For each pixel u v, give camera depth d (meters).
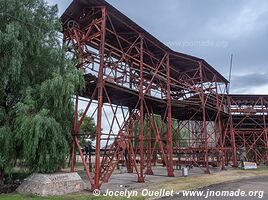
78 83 14.75
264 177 22.41
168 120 21.48
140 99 18.11
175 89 27.91
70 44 17.73
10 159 13.52
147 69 22.77
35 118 12.61
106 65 18.11
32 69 14.73
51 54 14.95
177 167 29.45
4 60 13.47
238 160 36.28
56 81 13.68
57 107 14.16
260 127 37.00
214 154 30.27
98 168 13.73
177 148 29.59
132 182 17.25
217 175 22.34
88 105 15.91
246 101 36.19
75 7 16.48
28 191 12.59
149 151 23.08
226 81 32.00
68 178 13.58
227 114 32.00
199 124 36.53
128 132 19.61
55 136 13.39
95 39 17.86
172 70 25.59
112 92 17.19
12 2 14.00
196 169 27.70
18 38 14.09
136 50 20.28
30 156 13.14
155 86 23.61
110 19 16.64
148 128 23.39
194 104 24.42
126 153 23.50
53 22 15.99
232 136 32.34
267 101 36.06
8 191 13.34
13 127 13.51
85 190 13.82
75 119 16.03
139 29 18.45
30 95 13.59
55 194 12.47
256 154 36.03
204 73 27.72
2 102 14.21
